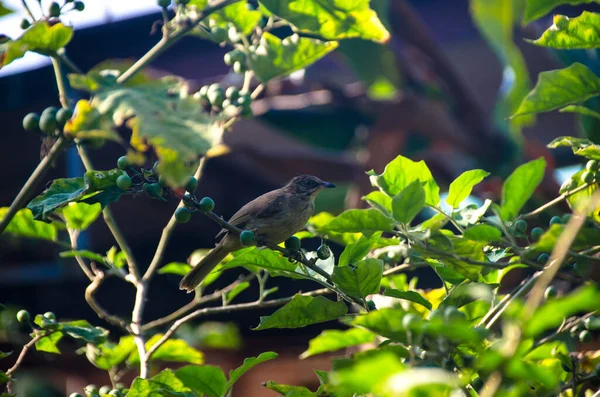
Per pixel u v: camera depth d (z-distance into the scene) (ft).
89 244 38.22
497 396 11.74
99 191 16.43
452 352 13.67
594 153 16.92
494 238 14.98
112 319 20.94
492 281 19.04
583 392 18.25
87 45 42.47
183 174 12.26
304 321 16.60
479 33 48.08
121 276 21.56
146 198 36.24
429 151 44.47
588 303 9.13
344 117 40.27
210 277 22.09
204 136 11.82
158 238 38.22
